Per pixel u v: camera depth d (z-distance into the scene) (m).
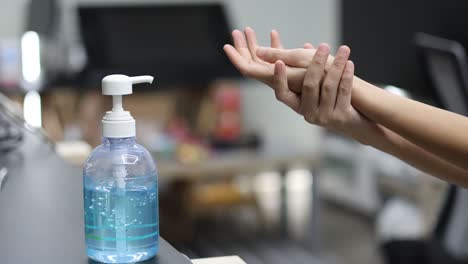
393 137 0.93
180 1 4.20
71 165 1.04
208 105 3.78
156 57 3.62
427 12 2.73
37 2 3.19
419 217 2.19
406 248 2.06
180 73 3.61
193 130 3.73
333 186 4.25
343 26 3.21
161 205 3.57
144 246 0.69
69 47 3.44
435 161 0.95
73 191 0.90
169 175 2.94
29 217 0.80
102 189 0.68
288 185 4.46
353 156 4.02
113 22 3.63
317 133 4.47
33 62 2.99
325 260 3.35
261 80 0.88
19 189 0.90
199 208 3.48
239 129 3.73
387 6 2.91
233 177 3.83
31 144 1.17
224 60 3.71
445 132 0.84
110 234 0.67
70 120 3.40
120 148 0.70
